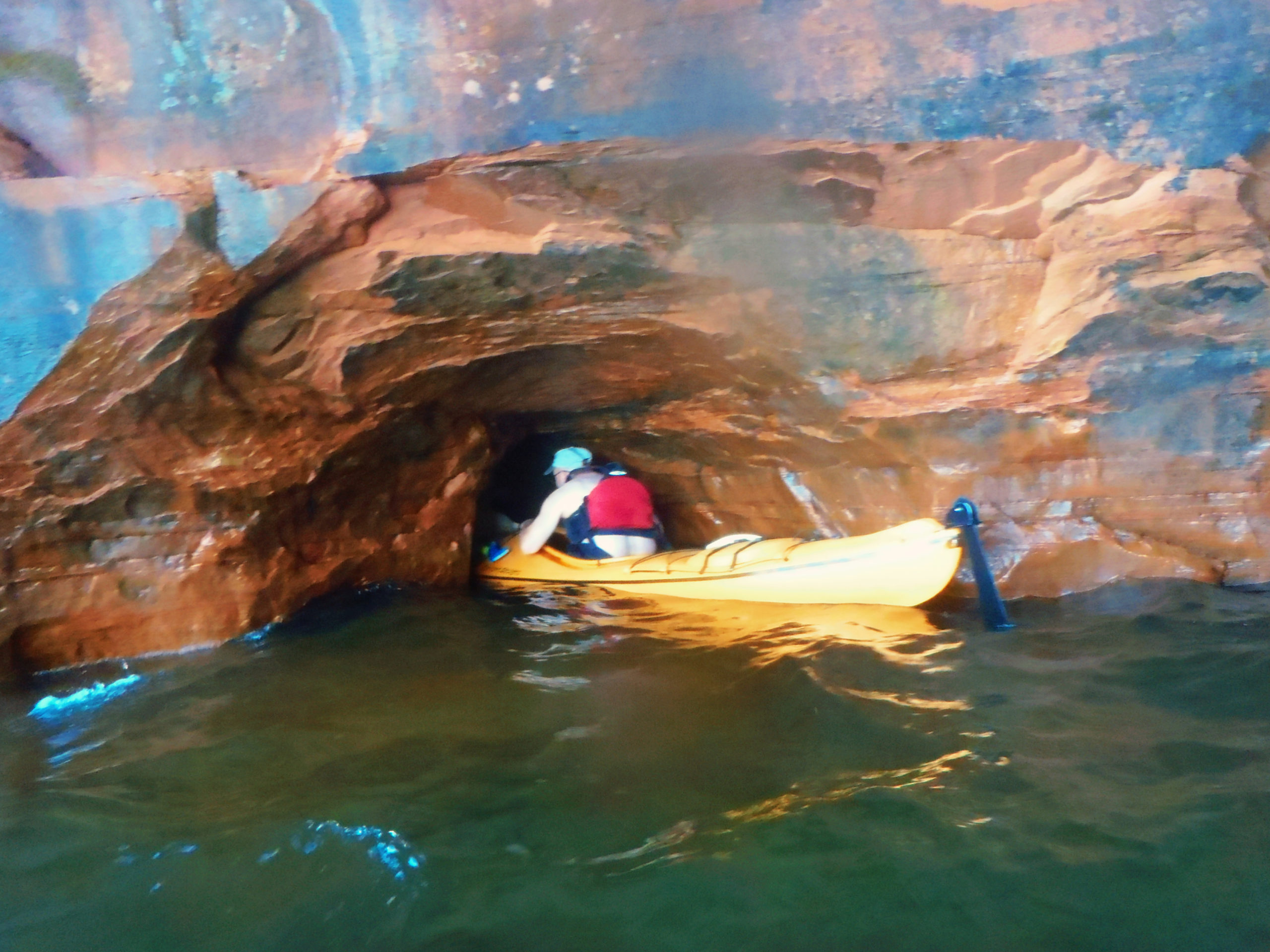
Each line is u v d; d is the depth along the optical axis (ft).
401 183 11.32
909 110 10.23
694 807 8.65
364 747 10.30
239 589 14.06
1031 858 7.52
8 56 10.97
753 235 12.33
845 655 12.81
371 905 7.39
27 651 12.69
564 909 7.23
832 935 6.80
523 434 20.53
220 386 12.88
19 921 7.36
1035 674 11.57
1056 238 11.92
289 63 10.86
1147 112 9.95
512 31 10.41
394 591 17.15
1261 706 10.15
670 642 14.02
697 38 10.23
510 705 11.48
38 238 10.98
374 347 14.01
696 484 20.79
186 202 10.97
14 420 11.45
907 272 12.92
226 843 8.35
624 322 14.38
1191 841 7.61
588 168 11.07
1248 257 11.50
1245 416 13.98
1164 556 14.70
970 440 15.25
